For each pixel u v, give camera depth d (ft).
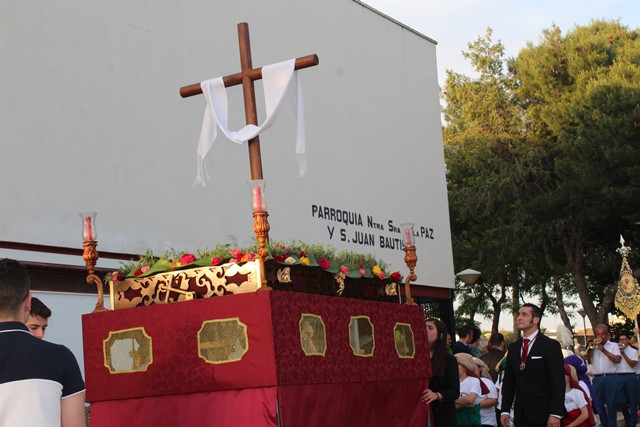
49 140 33.30
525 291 121.49
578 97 102.37
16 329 12.05
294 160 47.55
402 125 59.00
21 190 31.89
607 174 93.71
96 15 36.29
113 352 16.51
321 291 17.79
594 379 48.65
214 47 42.70
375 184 55.01
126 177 36.35
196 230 39.50
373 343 18.20
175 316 15.87
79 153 34.42
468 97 120.37
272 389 14.90
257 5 46.52
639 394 49.55
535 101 113.50
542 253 110.11
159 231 37.47
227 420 15.19
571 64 105.09
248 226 42.93
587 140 95.04
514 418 24.79
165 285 16.72
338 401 16.70
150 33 38.96
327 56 52.29
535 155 107.14
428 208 60.34
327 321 16.70
